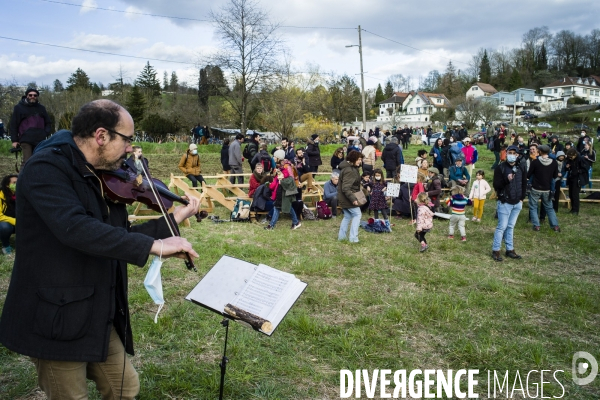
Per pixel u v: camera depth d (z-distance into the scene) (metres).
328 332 4.69
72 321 2.00
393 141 15.05
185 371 3.80
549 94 99.25
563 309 5.60
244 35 31.33
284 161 9.82
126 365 2.33
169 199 2.57
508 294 6.04
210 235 8.77
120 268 2.25
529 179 10.12
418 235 8.19
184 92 57.31
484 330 4.89
